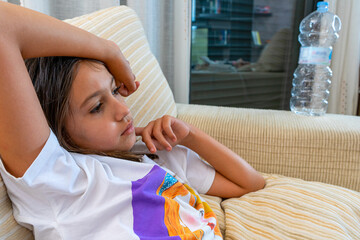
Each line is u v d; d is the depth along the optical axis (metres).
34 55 0.47
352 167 0.91
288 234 0.64
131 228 0.51
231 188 0.80
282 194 0.75
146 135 0.70
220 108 1.18
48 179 0.47
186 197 0.65
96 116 0.55
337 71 1.52
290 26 1.87
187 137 0.78
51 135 0.48
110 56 0.58
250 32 1.97
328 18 1.43
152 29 1.43
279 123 0.98
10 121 0.42
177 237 0.52
